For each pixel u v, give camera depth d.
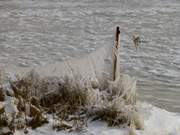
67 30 34.50
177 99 15.99
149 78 19.47
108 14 44.06
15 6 51.69
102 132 9.33
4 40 29.59
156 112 11.15
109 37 31.28
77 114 10.22
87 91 10.74
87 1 57.19
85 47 27.39
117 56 11.95
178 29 34.88
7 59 23.11
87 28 35.56
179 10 46.75
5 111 9.52
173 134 9.84
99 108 10.11
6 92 10.22
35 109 9.75
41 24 37.59
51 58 23.67
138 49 26.83
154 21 39.25
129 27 36.09
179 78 19.58
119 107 10.07
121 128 9.70
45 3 55.03
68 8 49.34
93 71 12.02
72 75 11.28
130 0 57.81
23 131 9.16
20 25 36.91
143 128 9.70
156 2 54.97
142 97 16.17
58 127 9.40
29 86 10.88
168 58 24.16
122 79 11.47
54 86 11.10
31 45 27.81
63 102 10.59
